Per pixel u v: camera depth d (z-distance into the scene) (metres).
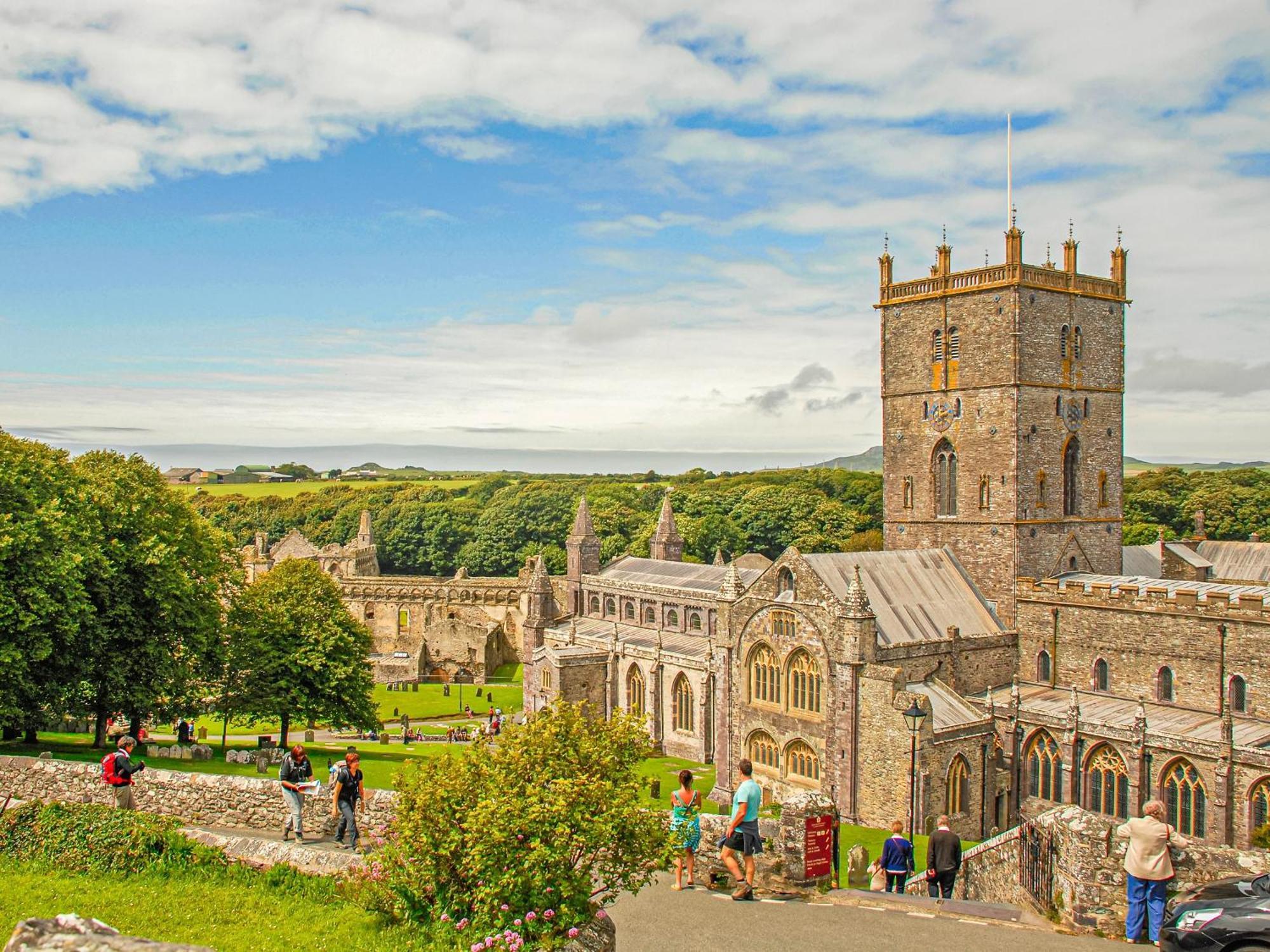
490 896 25.44
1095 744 71.75
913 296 93.44
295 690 91.25
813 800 34.84
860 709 75.81
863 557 86.00
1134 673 77.38
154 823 35.16
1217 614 71.88
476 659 172.38
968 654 82.56
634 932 28.81
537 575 140.50
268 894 30.44
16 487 63.53
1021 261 85.31
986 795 76.25
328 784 38.28
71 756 66.12
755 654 85.44
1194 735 67.81
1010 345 85.94
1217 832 64.88
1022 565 86.31
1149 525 188.62
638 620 130.50
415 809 27.38
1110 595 78.69
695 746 107.69
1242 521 191.12
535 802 25.66
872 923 29.91
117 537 71.56
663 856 28.11
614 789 27.31
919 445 94.12
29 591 60.09
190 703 83.38
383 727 102.62
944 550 91.06
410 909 27.25
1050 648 83.19
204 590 82.75
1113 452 94.31
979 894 39.78
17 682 61.44
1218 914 24.80
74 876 32.69
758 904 31.95
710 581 124.94
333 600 95.31
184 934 26.44
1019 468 85.94
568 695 119.25
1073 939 28.50
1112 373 94.06
